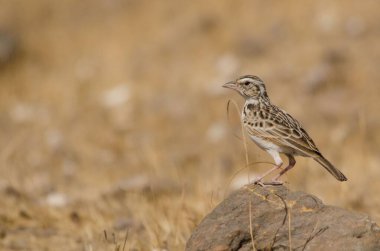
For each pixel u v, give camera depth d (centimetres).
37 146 1902
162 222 1105
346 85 1947
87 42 2402
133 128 1975
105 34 2411
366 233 785
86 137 1953
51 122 2064
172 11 2386
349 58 2009
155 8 2425
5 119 2112
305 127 1839
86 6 2534
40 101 2202
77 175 1645
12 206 1309
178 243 1013
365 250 775
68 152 1844
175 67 2181
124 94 2127
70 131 2006
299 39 2128
